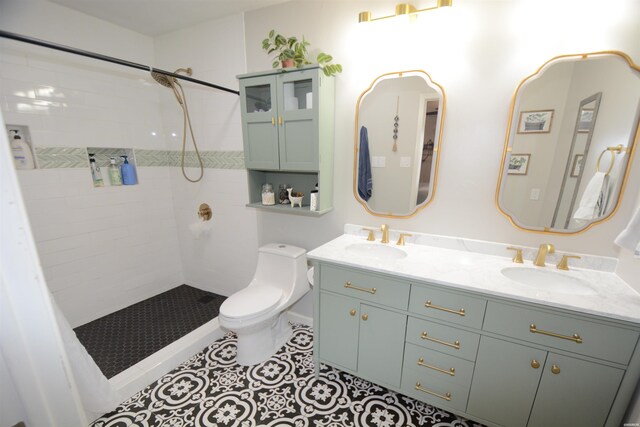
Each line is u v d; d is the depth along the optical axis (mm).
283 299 1966
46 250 2002
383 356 1521
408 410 1563
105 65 2189
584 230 1413
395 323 1443
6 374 358
